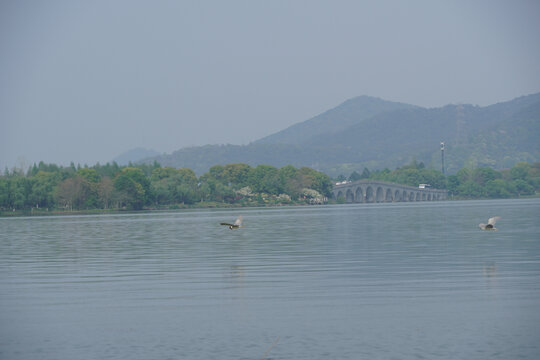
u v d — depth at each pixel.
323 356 38.19
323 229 147.38
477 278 61.66
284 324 44.94
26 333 43.62
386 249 92.19
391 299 52.19
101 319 47.06
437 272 66.25
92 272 71.19
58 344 41.12
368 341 40.78
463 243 99.12
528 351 38.41
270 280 62.84
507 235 113.88
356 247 96.50
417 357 37.75
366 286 58.31
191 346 40.28
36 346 40.78
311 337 41.78
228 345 40.44
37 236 139.25
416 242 103.38
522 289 55.22
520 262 72.88
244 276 65.94
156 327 44.59
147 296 55.28
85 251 97.69
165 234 138.62
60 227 182.12
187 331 43.53
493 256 79.62
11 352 39.62
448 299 51.72
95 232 151.88
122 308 50.56
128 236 133.62
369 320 45.62
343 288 57.53
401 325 44.12
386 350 39.03
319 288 57.78
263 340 41.31
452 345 39.72
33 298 55.16
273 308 49.75
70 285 61.84
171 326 44.84
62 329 44.53
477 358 37.41
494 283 58.59
